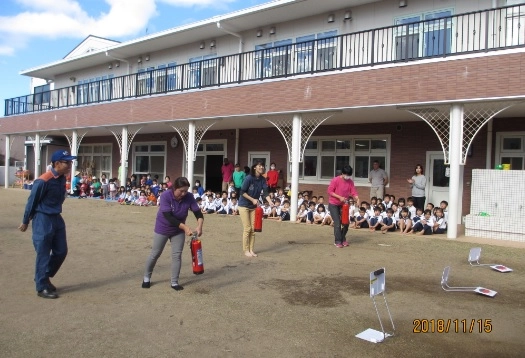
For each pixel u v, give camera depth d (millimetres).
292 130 13273
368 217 11352
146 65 21344
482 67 9758
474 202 10492
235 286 5953
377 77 11289
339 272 6762
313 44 12914
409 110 11328
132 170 23266
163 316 4762
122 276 6379
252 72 16625
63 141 27703
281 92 13188
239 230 11055
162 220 5660
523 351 3977
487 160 12477
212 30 17547
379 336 4238
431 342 4156
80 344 4008
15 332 4266
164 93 17000
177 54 20016
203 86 15680
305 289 5828
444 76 10250
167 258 7594
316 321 4664
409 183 13617
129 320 4625
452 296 5602
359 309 5059
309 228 11445
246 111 14070
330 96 12141
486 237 10070
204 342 4098
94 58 22625
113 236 9820
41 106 24172
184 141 17766
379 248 8758
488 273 6848
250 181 7828
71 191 22203
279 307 5102
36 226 5309
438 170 13297
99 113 19859
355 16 14461
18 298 5293
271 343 4086
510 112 11500
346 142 15219
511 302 5387
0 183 29016
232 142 18453
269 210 13391
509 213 9961
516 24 11336
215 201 15094
